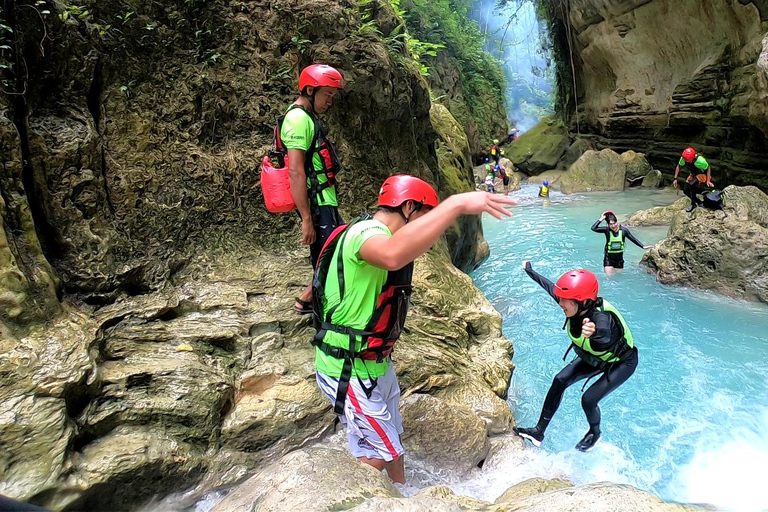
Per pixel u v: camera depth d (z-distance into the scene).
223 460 3.31
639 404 4.91
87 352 3.18
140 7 4.38
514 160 22.30
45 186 3.67
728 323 6.44
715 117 14.29
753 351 5.73
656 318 6.71
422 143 7.33
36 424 2.76
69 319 3.38
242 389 3.65
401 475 2.98
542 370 5.67
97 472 2.82
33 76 3.72
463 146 10.29
